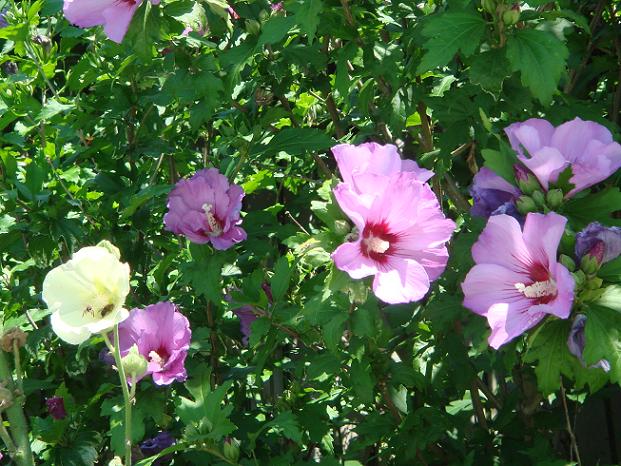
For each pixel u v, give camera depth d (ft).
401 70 3.13
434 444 3.18
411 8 3.24
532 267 2.04
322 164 3.55
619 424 4.25
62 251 3.52
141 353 2.78
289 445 3.34
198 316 3.32
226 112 3.61
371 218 1.98
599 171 2.05
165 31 2.75
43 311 3.36
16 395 2.08
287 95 3.88
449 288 2.74
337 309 2.38
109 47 3.39
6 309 3.55
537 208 2.11
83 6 2.67
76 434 3.16
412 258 2.04
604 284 2.01
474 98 2.83
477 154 3.32
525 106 2.75
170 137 3.67
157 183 3.90
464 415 3.29
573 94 3.61
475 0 2.74
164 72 3.30
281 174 3.90
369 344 2.70
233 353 3.67
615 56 3.59
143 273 3.56
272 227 3.22
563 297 1.88
